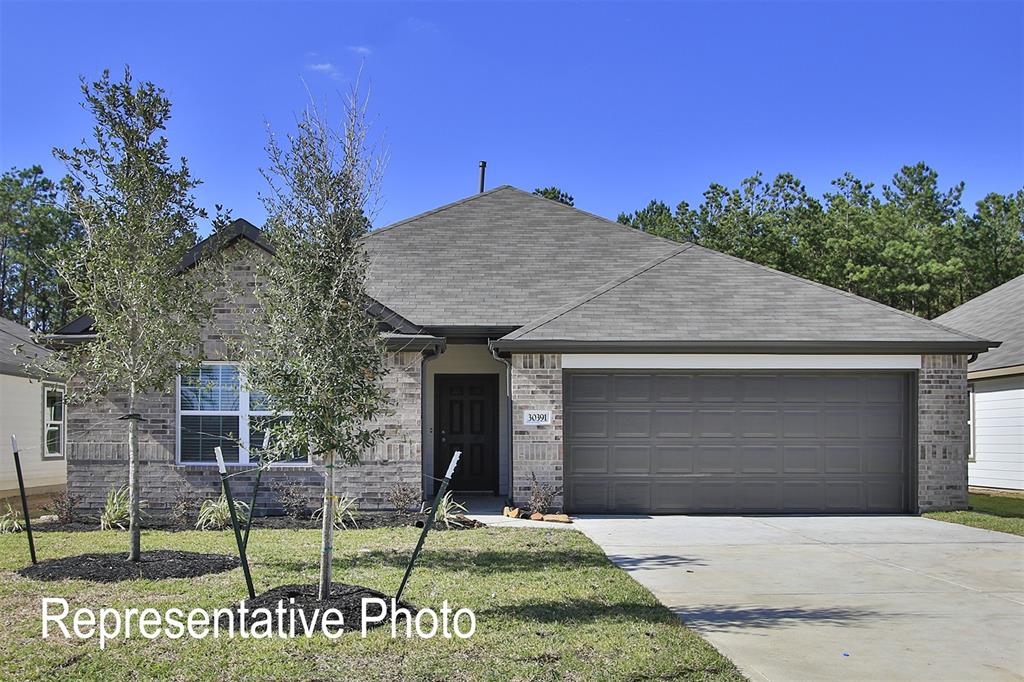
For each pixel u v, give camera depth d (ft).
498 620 23.76
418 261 57.88
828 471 47.67
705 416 47.39
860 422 47.98
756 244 118.62
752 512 47.19
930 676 20.03
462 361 55.62
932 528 42.37
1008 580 30.37
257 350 24.88
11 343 60.80
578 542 36.81
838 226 120.47
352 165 25.18
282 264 24.56
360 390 24.52
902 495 47.96
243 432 44.34
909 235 118.21
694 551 35.68
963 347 47.24
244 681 19.08
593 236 62.23
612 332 46.52
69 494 44.29
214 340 43.83
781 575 30.99
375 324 25.31
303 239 24.58
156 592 26.96
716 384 47.52
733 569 31.99
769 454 47.52
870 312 50.29
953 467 47.62
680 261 55.67
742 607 26.30
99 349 31.22
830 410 47.88
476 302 52.95
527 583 28.48
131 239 31.04
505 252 59.62
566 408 46.93
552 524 42.78
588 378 47.11
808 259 120.26
